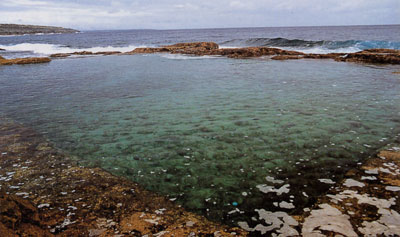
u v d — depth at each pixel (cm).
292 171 488
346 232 323
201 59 2653
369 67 1881
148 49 3584
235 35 9025
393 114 796
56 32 18162
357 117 777
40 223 338
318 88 1208
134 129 730
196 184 456
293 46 3791
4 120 827
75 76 1714
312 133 665
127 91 1232
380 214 355
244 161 533
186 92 1186
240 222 353
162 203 402
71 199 411
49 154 583
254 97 1059
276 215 365
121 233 330
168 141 643
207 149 593
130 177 484
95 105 991
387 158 521
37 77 1706
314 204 387
